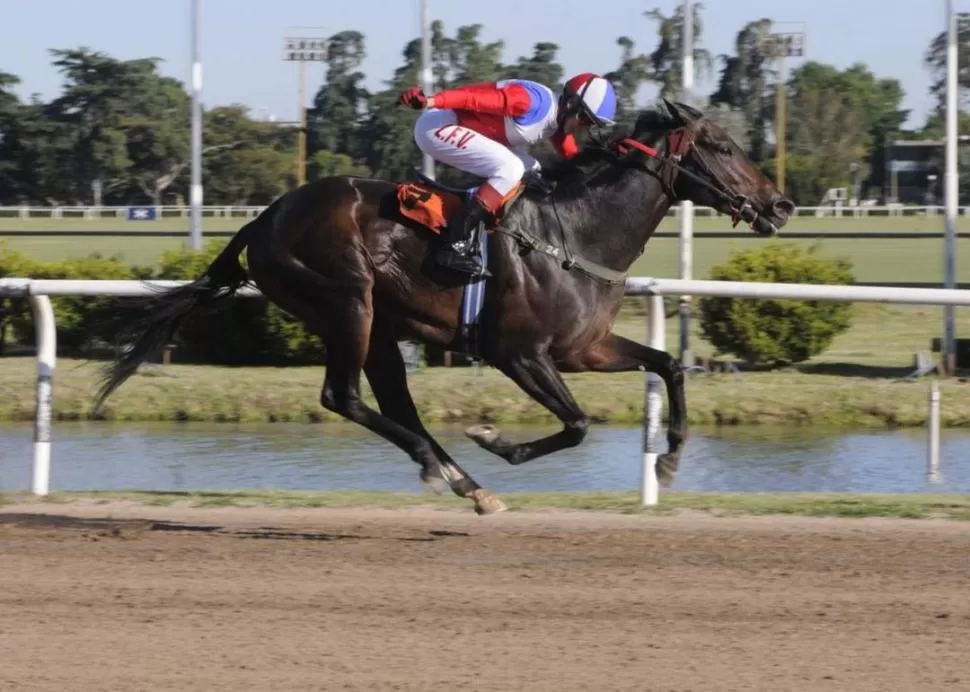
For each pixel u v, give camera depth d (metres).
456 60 118.50
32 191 134.88
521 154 11.25
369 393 22.44
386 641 8.45
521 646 8.34
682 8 31.52
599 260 10.99
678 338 29.86
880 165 161.25
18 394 23.27
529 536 11.18
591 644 8.38
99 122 132.12
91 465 18.69
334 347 11.19
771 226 11.27
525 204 10.96
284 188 134.00
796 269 27.94
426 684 7.68
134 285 12.69
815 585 9.66
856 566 10.15
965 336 31.20
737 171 11.16
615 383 24.00
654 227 11.22
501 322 10.83
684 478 17.78
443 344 11.13
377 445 20.47
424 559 10.43
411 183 11.15
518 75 115.31
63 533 11.35
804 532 11.29
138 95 133.88
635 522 11.74
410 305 11.01
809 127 147.25
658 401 12.81
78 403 23.05
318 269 11.09
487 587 9.63
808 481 17.55
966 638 8.48
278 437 21.28
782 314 26.09
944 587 9.59
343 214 11.06
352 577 9.92
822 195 129.75
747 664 8.01
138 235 57.06
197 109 34.50
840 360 27.44
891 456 19.45
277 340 26.75
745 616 8.95
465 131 10.97
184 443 20.67
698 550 10.67
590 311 10.95
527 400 22.73
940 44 70.94
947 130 27.09
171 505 12.70
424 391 23.05
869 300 12.89
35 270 28.84
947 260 27.08
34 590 9.60
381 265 10.97
